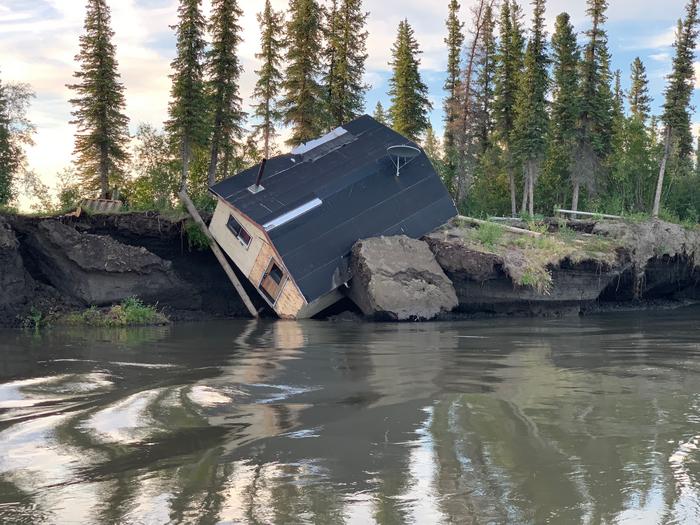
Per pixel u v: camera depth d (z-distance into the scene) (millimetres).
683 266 32750
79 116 40469
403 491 5246
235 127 40125
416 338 17641
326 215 26734
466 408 8297
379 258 24781
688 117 48844
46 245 25531
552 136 52625
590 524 4543
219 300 30078
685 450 6277
